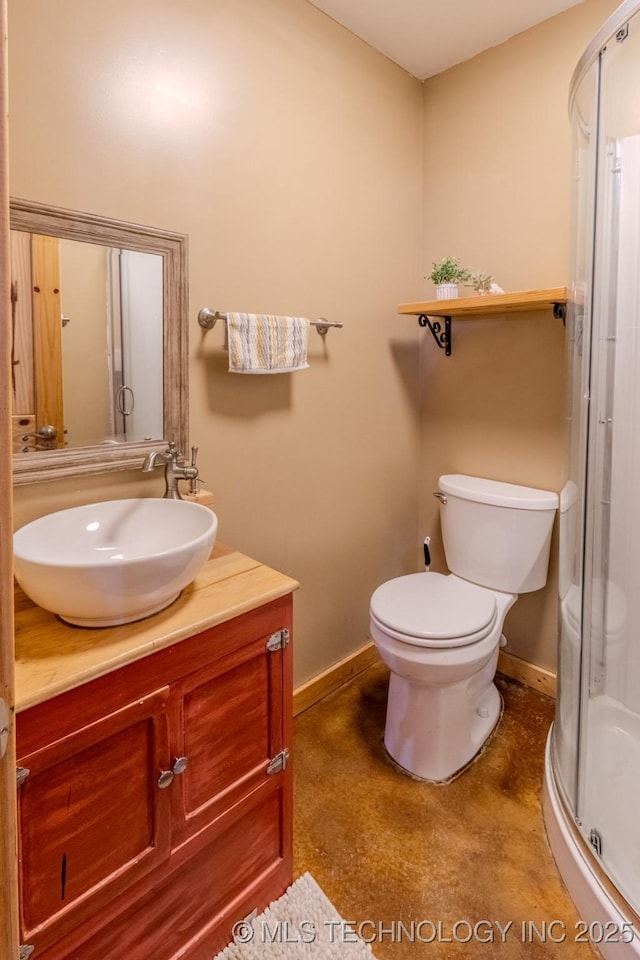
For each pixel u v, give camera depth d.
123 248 1.25
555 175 1.75
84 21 1.14
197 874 1.03
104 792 0.85
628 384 1.40
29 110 1.08
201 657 0.95
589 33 1.63
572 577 1.43
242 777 1.07
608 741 1.40
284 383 1.71
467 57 1.92
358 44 1.80
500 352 1.99
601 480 1.40
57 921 0.81
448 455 2.21
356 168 1.84
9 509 0.47
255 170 1.53
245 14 1.46
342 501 1.98
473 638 1.49
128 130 1.24
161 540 1.21
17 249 1.10
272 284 1.61
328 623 2.00
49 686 0.75
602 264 1.35
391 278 2.05
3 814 0.49
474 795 1.53
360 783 1.58
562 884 1.26
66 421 1.21
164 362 1.35
